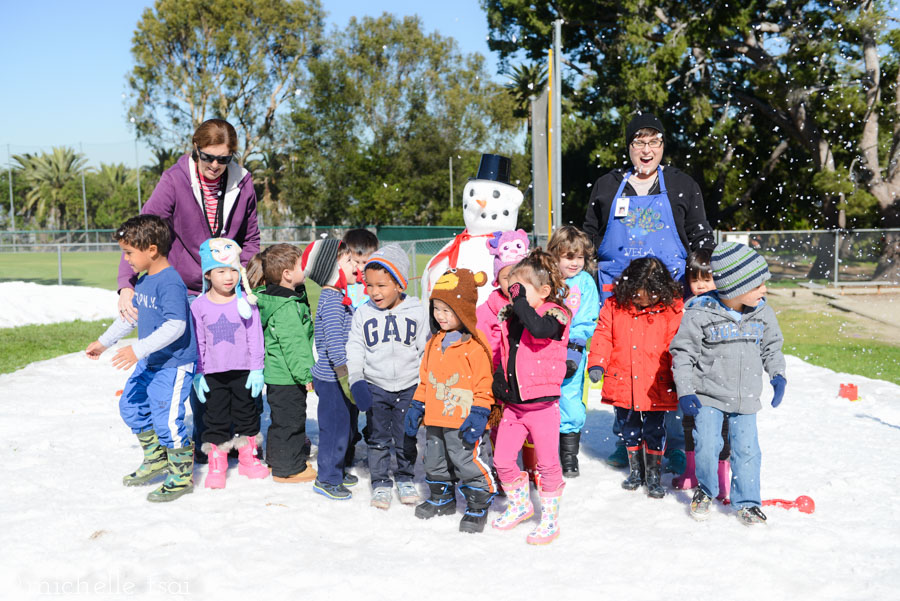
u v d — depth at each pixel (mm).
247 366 4688
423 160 56312
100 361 9633
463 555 3588
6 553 3557
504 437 3938
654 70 26531
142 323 4516
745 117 29453
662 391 4379
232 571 3379
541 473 3803
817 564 3434
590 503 4328
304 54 55625
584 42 33062
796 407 6637
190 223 5184
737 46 26750
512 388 3826
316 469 5125
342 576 3295
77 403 7094
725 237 20500
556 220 7637
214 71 53938
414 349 4426
